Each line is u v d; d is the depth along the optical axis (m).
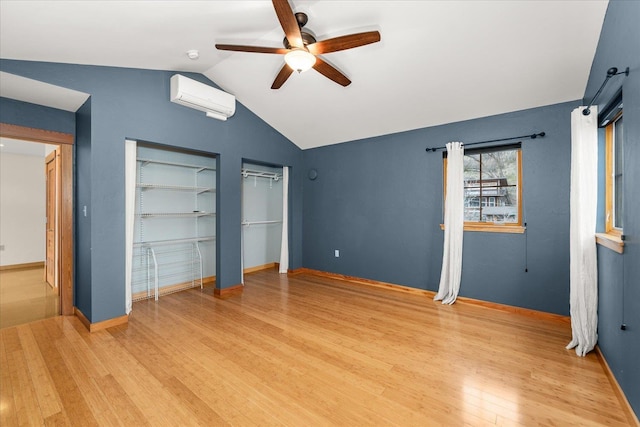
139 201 3.75
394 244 4.19
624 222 1.71
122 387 1.87
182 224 4.20
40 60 2.41
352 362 2.19
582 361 2.20
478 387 1.89
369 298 3.76
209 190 4.41
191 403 1.73
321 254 5.09
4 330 2.72
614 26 1.81
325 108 3.92
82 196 2.98
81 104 2.93
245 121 4.19
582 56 2.39
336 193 4.86
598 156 2.32
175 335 2.64
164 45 2.55
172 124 3.32
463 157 3.55
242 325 2.87
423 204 3.92
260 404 1.72
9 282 4.47
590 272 2.28
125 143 3.02
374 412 1.66
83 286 2.95
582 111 2.27
